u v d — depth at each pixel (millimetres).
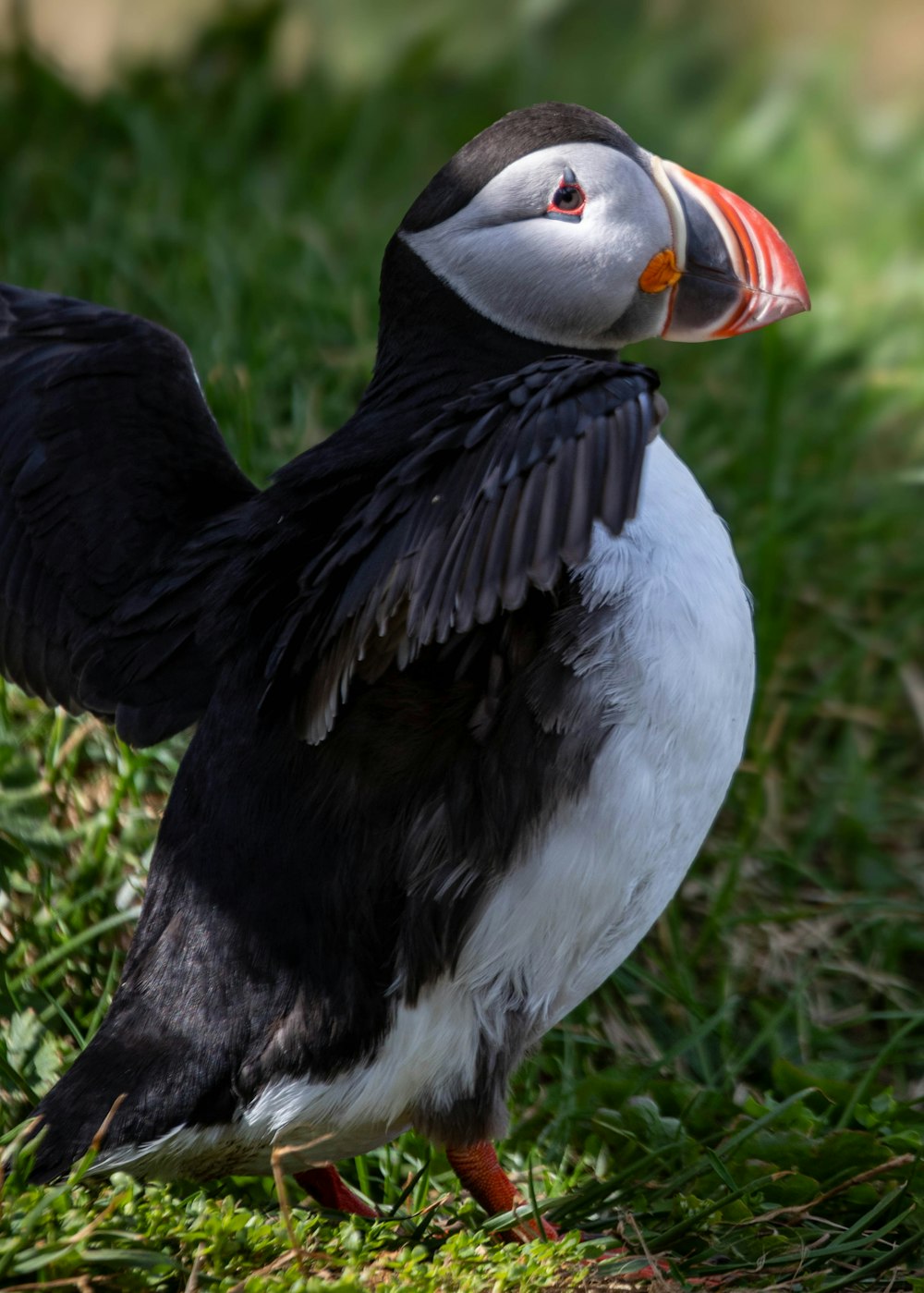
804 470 7863
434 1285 3777
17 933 5336
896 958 6051
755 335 8586
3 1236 3621
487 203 4566
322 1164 4316
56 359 4992
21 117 9953
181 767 4258
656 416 3453
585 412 3438
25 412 4871
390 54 10852
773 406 6965
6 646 4746
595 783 4004
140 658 4508
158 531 4656
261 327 7734
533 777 3996
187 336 7664
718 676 4125
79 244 8352
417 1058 4074
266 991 3982
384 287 4727
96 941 5367
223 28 10836
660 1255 4344
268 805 4059
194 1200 3918
